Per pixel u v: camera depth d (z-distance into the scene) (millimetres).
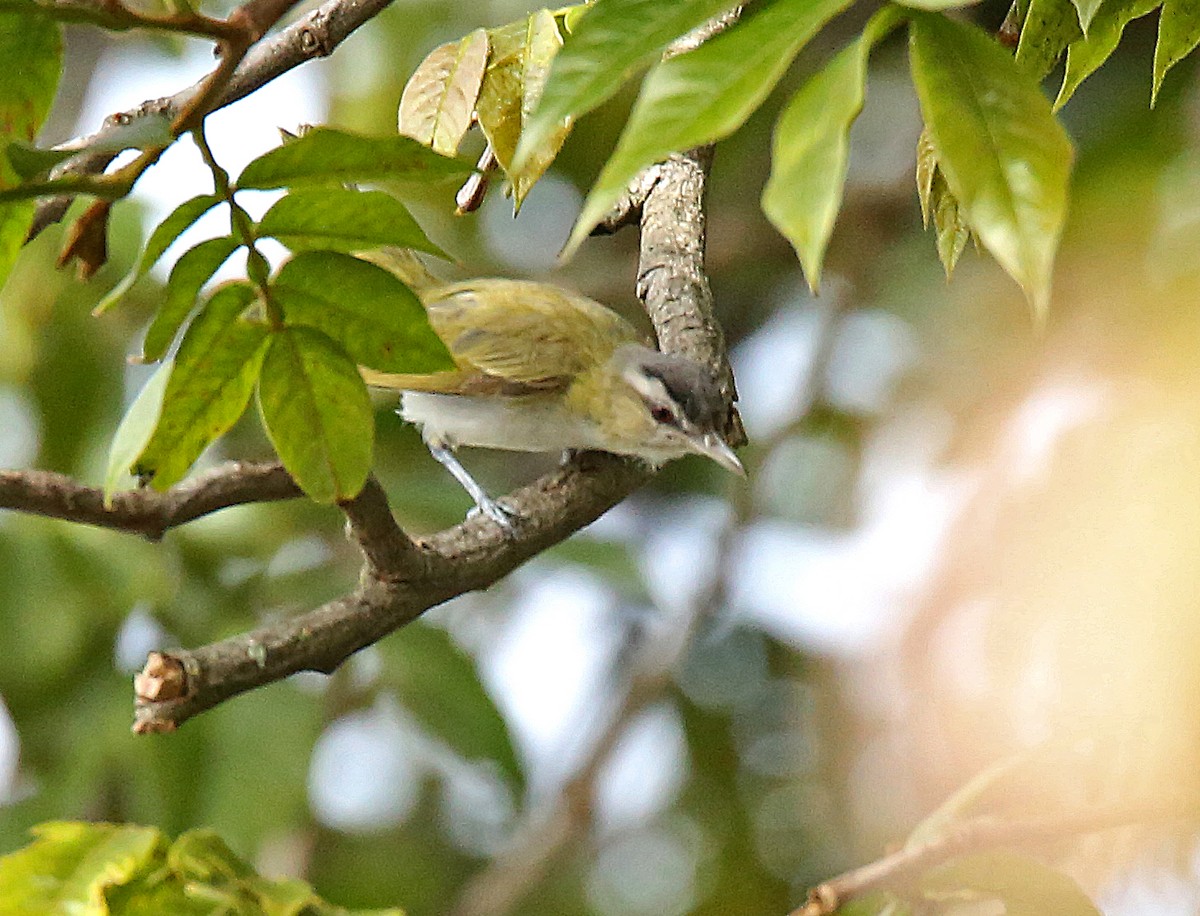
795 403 15133
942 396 14312
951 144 3789
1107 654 8500
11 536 12094
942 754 13461
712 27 7957
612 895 14633
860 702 14531
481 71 6746
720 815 14688
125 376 12977
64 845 5812
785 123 3594
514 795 12992
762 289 16188
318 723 12047
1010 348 13805
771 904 14234
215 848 5992
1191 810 7098
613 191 3588
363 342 4734
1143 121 12945
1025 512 11227
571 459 8328
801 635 15039
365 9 6348
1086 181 12922
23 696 12359
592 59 3902
